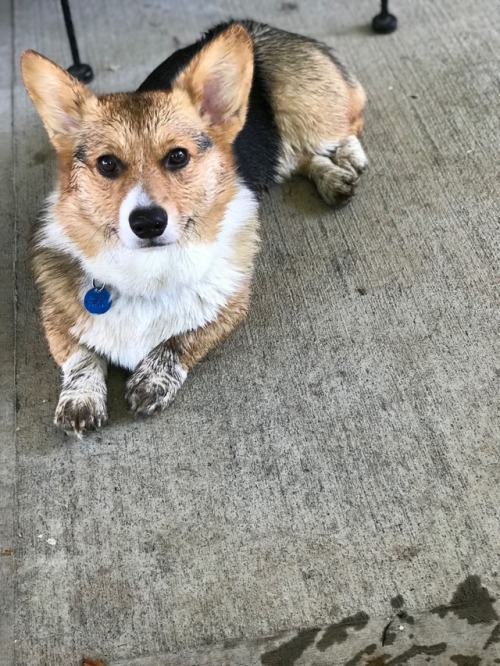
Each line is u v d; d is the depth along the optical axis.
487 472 0.86
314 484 0.87
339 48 1.39
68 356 0.95
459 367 0.95
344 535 0.83
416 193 1.14
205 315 0.95
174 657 0.76
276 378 0.96
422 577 0.80
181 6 1.53
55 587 0.81
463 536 0.82
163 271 0.89
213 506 0.86
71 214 0.88
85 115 0.87
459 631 0.76
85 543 0.84
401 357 0.97
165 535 0.84
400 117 1.25
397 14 1.43
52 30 1.50
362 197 1.15
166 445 0.91
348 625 0.77
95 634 0.78
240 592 0.80
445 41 1.36
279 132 1.17
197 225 0.88
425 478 0.86
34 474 0.90
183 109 0.87
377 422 0.91
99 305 0.92
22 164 1.24
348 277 1.06
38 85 0.86
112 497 0.87
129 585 0.81
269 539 0.83
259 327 1.02
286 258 1.09
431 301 1.02
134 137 0.84
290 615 0.78
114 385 0.97
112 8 1.53
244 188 1.00
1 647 0.78
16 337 1.03
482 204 1.12
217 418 0.93
